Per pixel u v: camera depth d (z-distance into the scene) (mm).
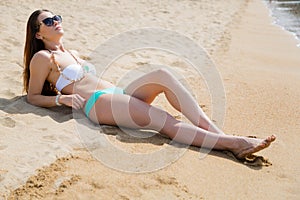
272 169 3650
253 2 15258
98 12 10172
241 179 3445
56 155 3514
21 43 6742
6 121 4004
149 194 3150
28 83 4543
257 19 11930
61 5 10367
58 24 4480
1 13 8680
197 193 3213
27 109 4316
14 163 3348
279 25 11312
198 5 13148
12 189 3090
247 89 5727
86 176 3297
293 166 3725
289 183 3455
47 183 3188
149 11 11195
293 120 4750
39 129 3918
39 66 4324
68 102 4227
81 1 11211
